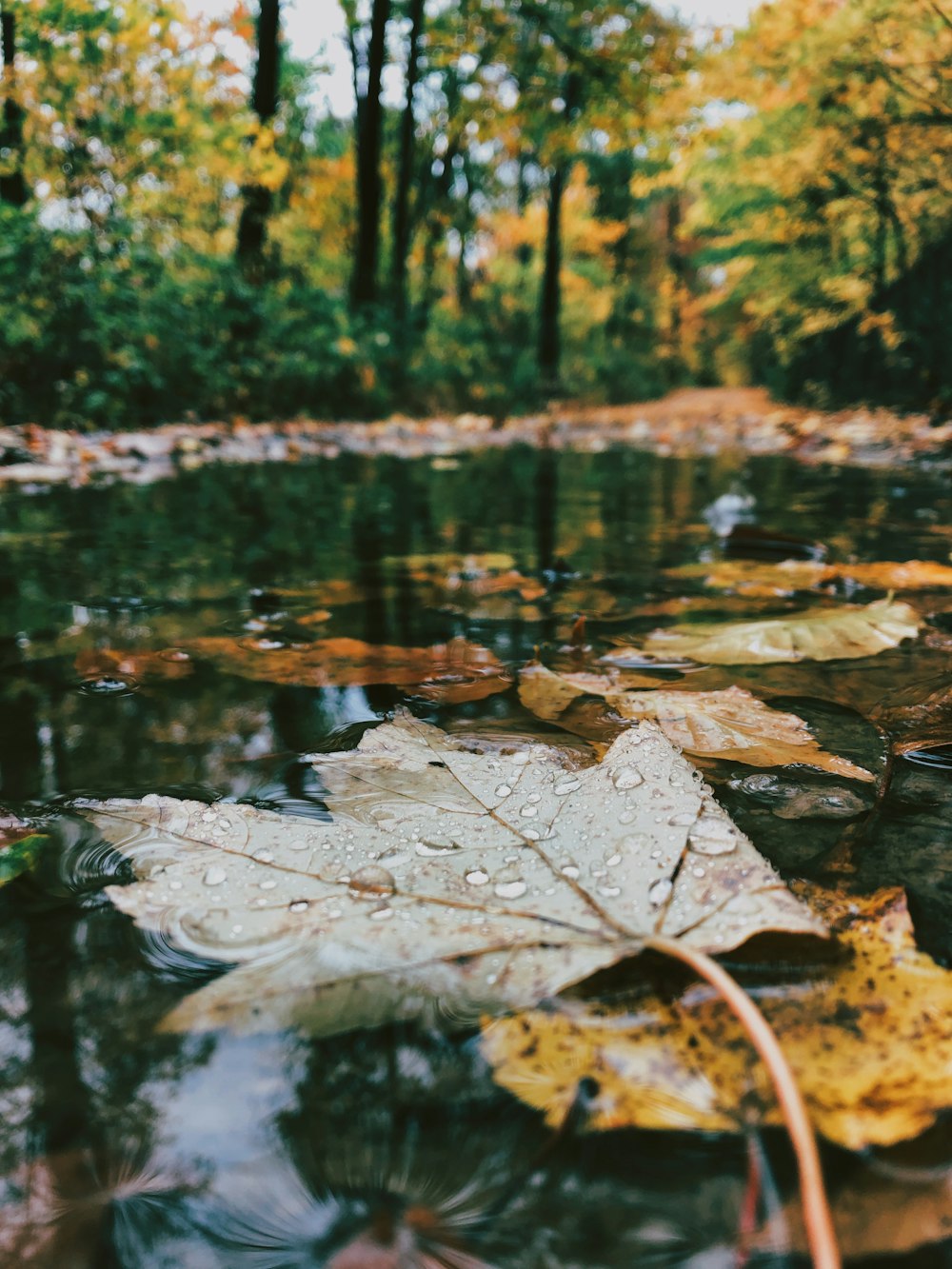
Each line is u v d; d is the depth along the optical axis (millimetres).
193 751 257
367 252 2279
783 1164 148
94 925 195
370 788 231
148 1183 146
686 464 1231
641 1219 138
